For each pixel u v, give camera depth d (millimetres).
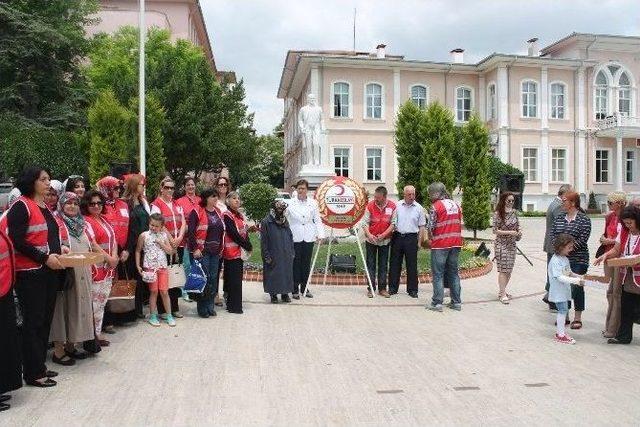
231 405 5250
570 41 41594
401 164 21234
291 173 51750
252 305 9875
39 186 5879
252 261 13484
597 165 41531
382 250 10867
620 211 7781
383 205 10828
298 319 8859
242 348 7176
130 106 24219
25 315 5691
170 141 27828
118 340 7543
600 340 7777
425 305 10047
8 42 27188
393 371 6309
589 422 4906
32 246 5625
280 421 4887
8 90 27016
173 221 9000
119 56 30531
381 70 38875
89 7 31484
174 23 42344
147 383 5852
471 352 7109
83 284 6375
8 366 5227
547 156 40250
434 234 9602
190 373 6176
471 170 21453
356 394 5570
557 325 7742
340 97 38438
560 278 7512
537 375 6211
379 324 8594
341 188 10859
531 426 4820
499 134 39500
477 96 40938
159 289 8297
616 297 7680
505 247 10289
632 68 42000
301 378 6039
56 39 27984
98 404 5262
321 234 10758
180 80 28219
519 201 19172
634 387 5824
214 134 28578
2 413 5035
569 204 8586
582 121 40906
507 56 38750
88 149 24297
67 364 6430
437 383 5918
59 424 4801
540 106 40094
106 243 7156
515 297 10930
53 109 28172
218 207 9352
